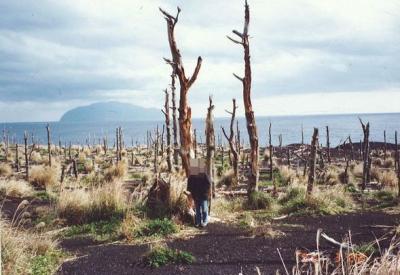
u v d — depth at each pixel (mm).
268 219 12078
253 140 15438
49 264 8008
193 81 13148
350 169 27812
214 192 15516
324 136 132250
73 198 12430
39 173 21578
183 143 13242
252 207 14156
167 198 11992
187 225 11094
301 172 25688
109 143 113375
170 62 13094
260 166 30750
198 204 10914
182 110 13211
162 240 9672
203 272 7469
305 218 12086
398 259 4500
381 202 15016
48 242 8938
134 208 12219
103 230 10648
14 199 16344
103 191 12672
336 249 8383
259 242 9344
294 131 176500
